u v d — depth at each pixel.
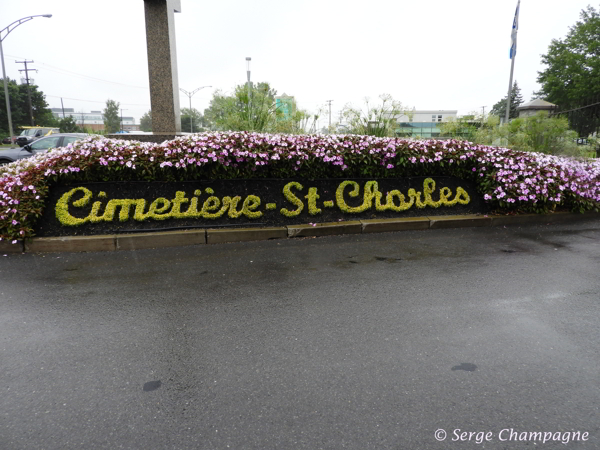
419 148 7.23
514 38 16.81
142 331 3.27
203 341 3.11
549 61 37.56
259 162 6.29
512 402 2.39
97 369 2.74
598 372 2.70
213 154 6.04
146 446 2.06
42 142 14.47
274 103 10.79
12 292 4.11
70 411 2.33
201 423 2.22
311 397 2.43
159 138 8.35
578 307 3.74
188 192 6.28
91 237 5.73
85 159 5.93
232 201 6.38
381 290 4.15
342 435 2.12
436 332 3.24
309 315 3.55
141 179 6.13
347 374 2.66
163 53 8.63
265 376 2.65
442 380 2.60
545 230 7.03
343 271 4.77
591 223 7.65
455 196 7.54
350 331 3.26
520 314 3.58
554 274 4.66
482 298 3.94
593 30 34.91
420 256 5.41
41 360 2.85
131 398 2.44
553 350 2.97
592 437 2.11
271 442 2.07
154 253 5.56
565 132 10.78
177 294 4.05
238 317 3.52
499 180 7.39
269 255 5.45
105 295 4.02
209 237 6.08
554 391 2.49
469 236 6.57
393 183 7.24
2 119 59.94
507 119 17.30
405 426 2.19
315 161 6.69
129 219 6.05
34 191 5.66
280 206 6.64
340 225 6.66
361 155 6.86
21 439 2.11
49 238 5.68
